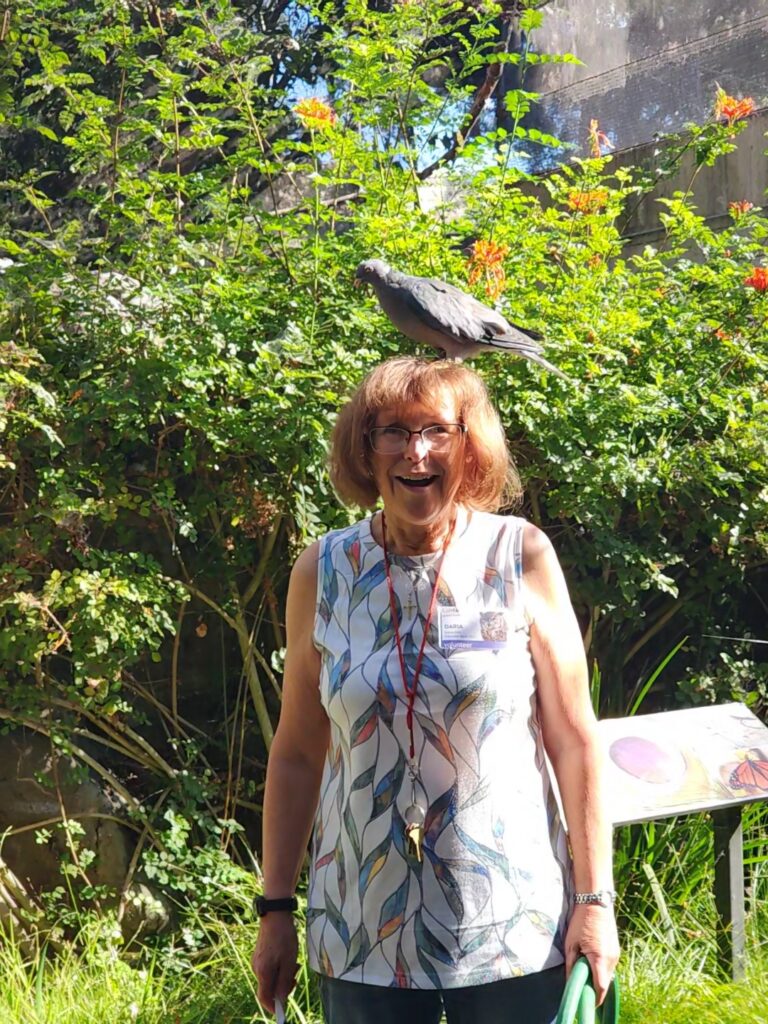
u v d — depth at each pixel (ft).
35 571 14.14
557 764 6.74
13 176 21.57
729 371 16.46
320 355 14.07
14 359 13.07
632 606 15.69
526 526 6.97
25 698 13.69
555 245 17.07
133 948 13.64
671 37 26.25
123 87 16.65
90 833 14.05
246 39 15.83
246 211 15.85
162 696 15.38
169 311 14.19
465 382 7.06
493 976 6.22
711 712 11.49
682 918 12.60
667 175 18.08
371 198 16.06
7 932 13.41
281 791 7.38
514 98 16.33
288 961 7.29
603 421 15.07
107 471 14.16
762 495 15.55
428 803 6.36
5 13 16.85
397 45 16.79
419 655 6.48
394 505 6.78
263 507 14.20
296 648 7.14
